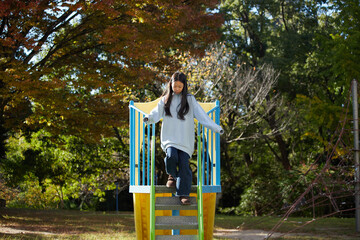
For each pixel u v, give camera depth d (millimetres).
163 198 4703
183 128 4648
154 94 19609
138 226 5812
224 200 24312
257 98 17641
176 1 10484
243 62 21422
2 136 14266
